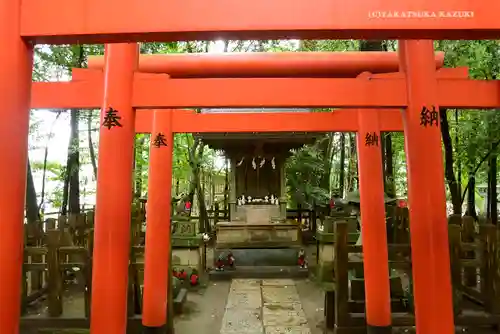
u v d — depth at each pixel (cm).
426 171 526
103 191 566
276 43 1762
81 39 321
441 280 512
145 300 815
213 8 310
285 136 1429
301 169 1820
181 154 1784
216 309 1011
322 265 1238
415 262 527
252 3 309
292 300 1071
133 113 591
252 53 732
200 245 1239
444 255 517
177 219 1255
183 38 324
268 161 1652
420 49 542
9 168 304
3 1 304
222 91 593
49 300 759
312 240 1738
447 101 587
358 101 568
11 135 304
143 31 310
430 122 532
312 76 754
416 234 527
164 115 881
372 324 776
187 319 941
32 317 749
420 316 518
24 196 318
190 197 1644
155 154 872
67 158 1244
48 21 310
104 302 554
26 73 316
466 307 808
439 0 306
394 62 723
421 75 539
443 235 519
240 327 880
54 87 656
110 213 563
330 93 577
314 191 1762
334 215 1359
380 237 791
